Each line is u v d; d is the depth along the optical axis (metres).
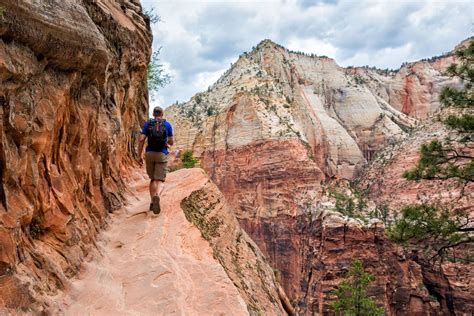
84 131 6.52
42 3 4.91
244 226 87.31
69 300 4.86
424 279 58.12
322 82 148.38
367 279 38.12
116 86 9.14
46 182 5.40
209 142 100.44
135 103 11.59
